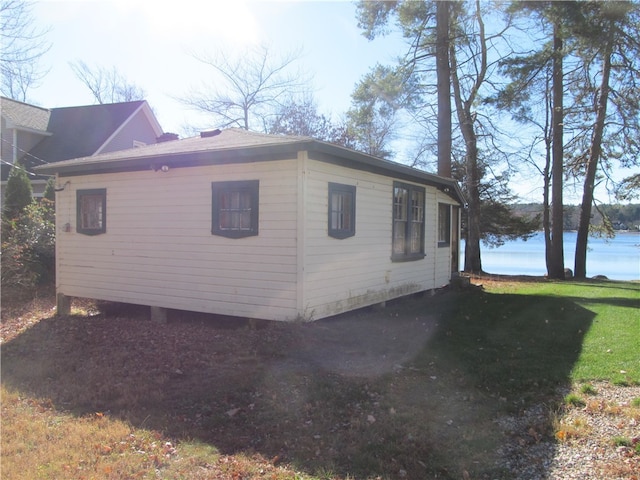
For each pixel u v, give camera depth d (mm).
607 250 46719
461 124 17500
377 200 8312
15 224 11055
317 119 26375
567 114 18297
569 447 3402
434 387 4648
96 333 7086
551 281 16125
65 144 18578
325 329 6422
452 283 12266
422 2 14844
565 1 12945
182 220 7465
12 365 5711
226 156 6711
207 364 5414
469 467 3191
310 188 6441
